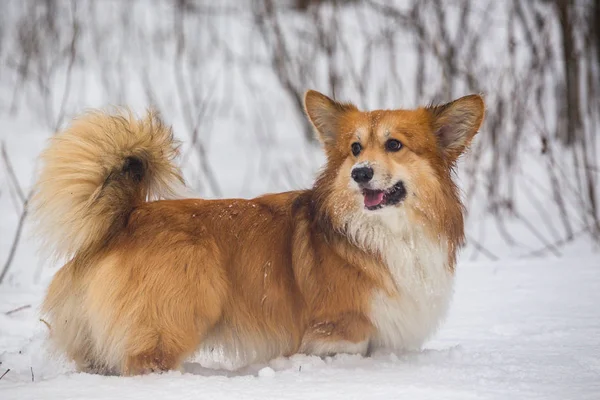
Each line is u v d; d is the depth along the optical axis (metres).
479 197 17.11
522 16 18.66
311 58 21.17
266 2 22.34
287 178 18.58
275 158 19.91
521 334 8.63
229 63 24.66
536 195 16.88
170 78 23.48
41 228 7.51
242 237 7.77
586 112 19.23
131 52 25.08
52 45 24.14
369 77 20.05
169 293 7.24
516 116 16.44
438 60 18.83
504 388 6.34
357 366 7.33
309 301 7.69
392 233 7.64
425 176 7.82
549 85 19.56
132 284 7.25
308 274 7.71
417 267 7.71
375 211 7.49
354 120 8.18
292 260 7.79
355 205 7.62
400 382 6.59
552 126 18.83
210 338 7.75
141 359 7.19
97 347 7.39
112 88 22.36
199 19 26.06
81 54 24.30
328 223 7.74
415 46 20.31
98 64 24.23
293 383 6.62
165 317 7.22
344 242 7.61
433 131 8.05
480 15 21.33
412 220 7.70
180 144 8.38
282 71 21.09
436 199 7.84
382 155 7.72
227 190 17.50
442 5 20.58
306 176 18.55
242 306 7.65
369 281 7.54
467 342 8.43
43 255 7.82
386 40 21.64
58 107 21.42
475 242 14.45
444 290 7.91
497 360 7.47
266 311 7.71
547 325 8.90
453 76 18.30
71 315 7.52
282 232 7.89
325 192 7.91
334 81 18.75
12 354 8.03
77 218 7.41
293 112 21.78
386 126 7.89
